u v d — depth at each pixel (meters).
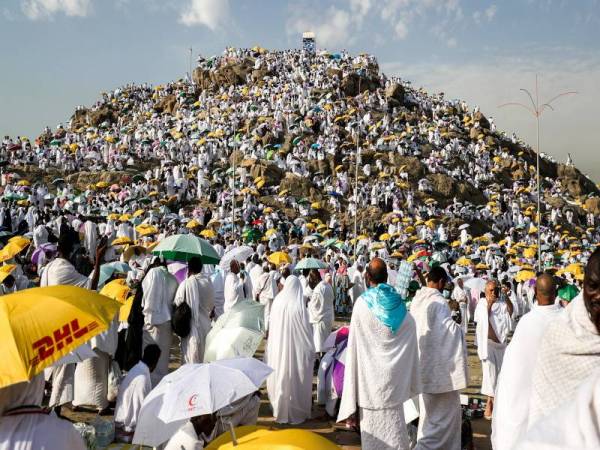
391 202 49.41
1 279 9.39
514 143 76.25
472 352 13.24
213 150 54.00
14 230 26.95
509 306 8.89
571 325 2.66
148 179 45.84
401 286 9.99
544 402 2.67
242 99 69.00
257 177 49.97
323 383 7.84
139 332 7.30
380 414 5.38
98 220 29.33
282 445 3.14
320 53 82.12
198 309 7.85
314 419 7.54
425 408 5.87
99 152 51.88
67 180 45.81
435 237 42.91
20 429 3.11
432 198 53.84
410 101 75.88
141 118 71.06
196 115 67.19
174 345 12.24
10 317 3.14
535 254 34.25
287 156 53.72
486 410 7.87
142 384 6.58
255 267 15.77
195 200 44.66
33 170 46.31
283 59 80.56
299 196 49.41
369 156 57.09
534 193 64.12
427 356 5.78
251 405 5.30
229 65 78.12
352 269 19.88
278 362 7.35
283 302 7.52
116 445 6.35
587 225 64.94
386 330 5.38
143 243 22.02
